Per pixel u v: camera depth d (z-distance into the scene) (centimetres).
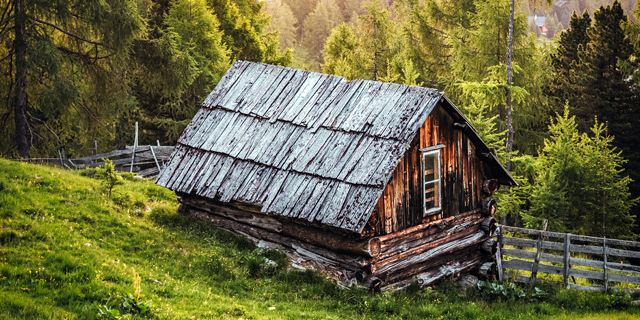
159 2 3225
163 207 1644
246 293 1157
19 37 1942
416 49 3650
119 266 1097
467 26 3472
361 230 1177
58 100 1981
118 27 2134
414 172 1359
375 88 1454
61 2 1914
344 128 1392
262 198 1373
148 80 2569
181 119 3244
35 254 1045
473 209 1568
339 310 1145
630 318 1209
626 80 2952
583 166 2156
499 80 2600
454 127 1463
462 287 1477
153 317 880
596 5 14638
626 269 1462
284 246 1418
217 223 1562
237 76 1778
